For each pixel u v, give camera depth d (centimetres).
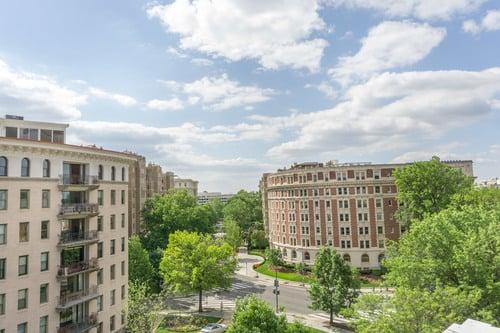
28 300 3409
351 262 8481
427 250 3250
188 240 5869
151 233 8275
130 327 4644
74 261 3953
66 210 3803
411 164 7750
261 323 2925
